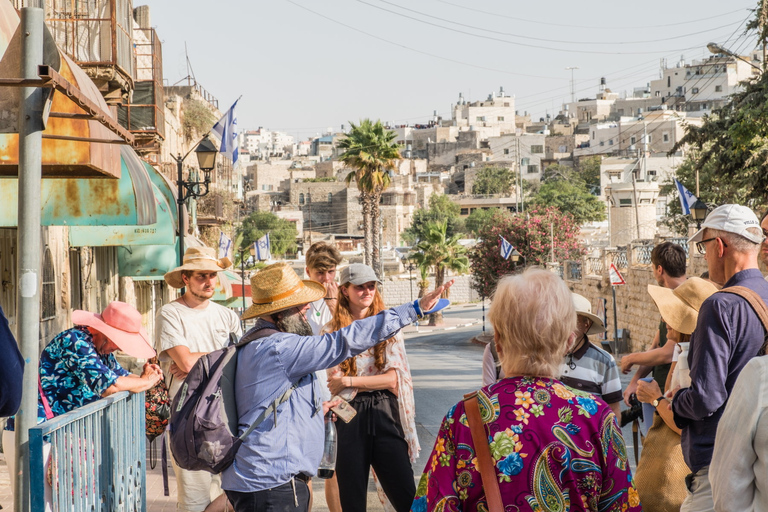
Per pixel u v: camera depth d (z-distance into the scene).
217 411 4.07
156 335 5.98
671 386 4.26
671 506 4.35
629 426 11.70
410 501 5.38
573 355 4.73
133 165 9.55
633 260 30.73
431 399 16.09
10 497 7.27
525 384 2.80
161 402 5.87
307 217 150.38
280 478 4.12
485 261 46.69
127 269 17.89
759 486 2.85
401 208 137.38
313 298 4.39
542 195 120.94
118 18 14.51
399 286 85.62
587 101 185.62
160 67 19.58
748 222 4.01
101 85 14.41
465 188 155.12
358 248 113.00
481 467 2.71
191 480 5.71
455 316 73.62
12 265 10.92
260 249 41.53
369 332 4.10
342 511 5.36
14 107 4.52
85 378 4.54
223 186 49.06
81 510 4.14
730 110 20.92
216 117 51.22
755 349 3.61
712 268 4.13
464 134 178.38
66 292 13.18
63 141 6.04
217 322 6.16
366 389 5.41
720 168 20.88
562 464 2.67
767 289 3.90
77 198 8.96
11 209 7.72
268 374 4.12
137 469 5.16
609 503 2.71
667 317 4.79
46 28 4.27
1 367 2.99
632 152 138.75
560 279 2.90
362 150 57.38
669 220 52.50
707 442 3.74
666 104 165.50
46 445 3.75
